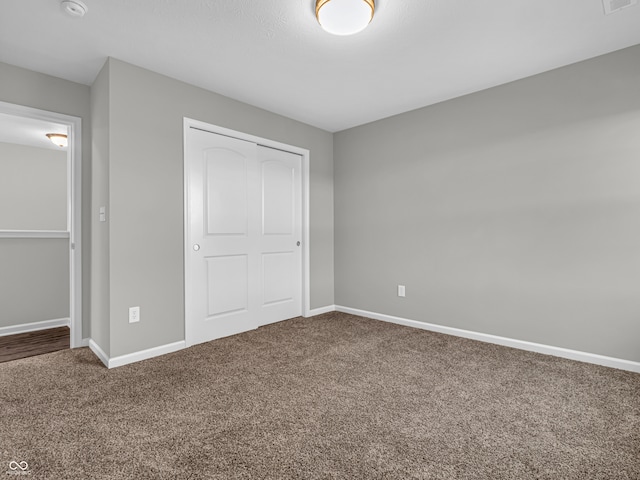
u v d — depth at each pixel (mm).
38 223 4188
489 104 2836
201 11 1839
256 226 3303
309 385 2043
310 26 1983
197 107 2793
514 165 2703
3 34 2037
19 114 2438
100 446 1439
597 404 1800
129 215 2389
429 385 2041
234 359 2473
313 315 3855
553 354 2525
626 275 2230
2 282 3234
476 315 2939
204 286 2869
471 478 1253
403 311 3457
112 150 2312
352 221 3918
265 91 2902
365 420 1653
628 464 1327
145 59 2354
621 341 2258
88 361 2430
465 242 2996
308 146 3799
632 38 2105
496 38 2107
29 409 1747
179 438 1501
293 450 1418
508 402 1829
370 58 2354
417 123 3320
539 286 2594
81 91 2713
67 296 3609
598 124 2318
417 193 3326
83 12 1826
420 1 1754
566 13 1860
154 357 2506
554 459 1360
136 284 2426
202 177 2855
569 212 2445
